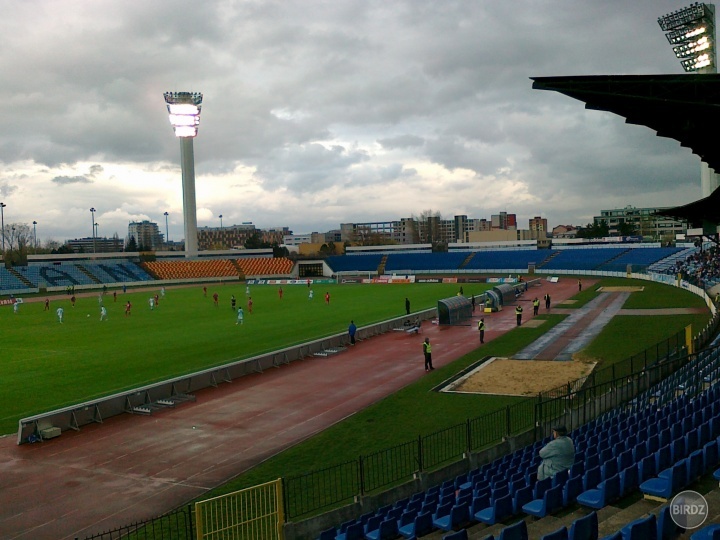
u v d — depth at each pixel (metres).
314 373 34.91
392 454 20.33
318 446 21.97
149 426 25.31
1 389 31.19
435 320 56.53
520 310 50.31
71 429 25.02
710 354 27.95
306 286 110.44
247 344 43.66
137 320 59.19
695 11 76.56
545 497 12.39
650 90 15.72
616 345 38.16
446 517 13.02
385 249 159.38
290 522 14.71
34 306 78.50
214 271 134.62
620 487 12.65
